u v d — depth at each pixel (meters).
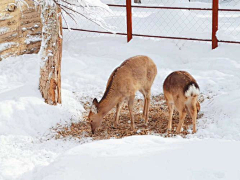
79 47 11.46
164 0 19.72
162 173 4.15
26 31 10.80
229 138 6.54
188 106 6.90
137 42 11.27
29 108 7.71
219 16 15.96
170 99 7.16
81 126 7.72
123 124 7.75
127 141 5.62
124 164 4.48
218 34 10.30
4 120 7.32
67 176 4.29
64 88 9.30
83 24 13.35
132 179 4.09
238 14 16.23
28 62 10.26
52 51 7.80
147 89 7.75
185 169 4.20
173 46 10.98
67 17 14.00
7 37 10.29
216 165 4.26
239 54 10.04
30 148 6.70
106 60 10.53
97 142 5.62
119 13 16.59
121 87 7.18
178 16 13.14
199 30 12.39
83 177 4.25
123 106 8.68
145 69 7.60
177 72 7.09
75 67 10.23
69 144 6.87
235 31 12.72
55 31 7.73
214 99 8.03
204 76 9.32
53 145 6.84
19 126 7.36
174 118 7.90
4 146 6.71
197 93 6.74
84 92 9.13
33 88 8.31
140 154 4.82
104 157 4.81
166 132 7.18
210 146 4.89
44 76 7.95
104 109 7.16
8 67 10.02
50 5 7.45
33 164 6.00
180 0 19.73
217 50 10.30
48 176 4.34
